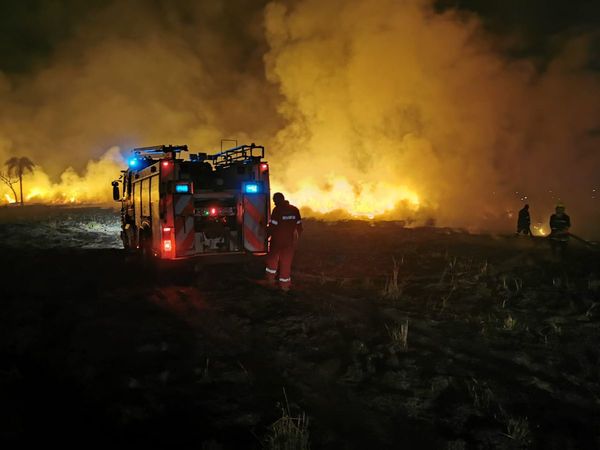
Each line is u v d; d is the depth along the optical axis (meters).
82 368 4.81
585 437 3.79
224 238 9.48
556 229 11.11
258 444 3.61
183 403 4.19
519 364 5.11
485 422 3.96
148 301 7.61
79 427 3.80
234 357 5.25
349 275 9.66
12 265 10.98
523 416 4.07
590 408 4.24
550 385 4.57
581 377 4.78
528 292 7.80
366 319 6.55
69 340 5.65
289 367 5.03
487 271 9.62
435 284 8.49
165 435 3.70
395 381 4.65
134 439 3.64
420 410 4.19
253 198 9.61
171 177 9.19
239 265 10.57
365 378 4.77
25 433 3.68
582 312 6.74
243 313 6.84
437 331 6.05
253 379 4.72
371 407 4.25
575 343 5.60
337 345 5.56
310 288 8.41
